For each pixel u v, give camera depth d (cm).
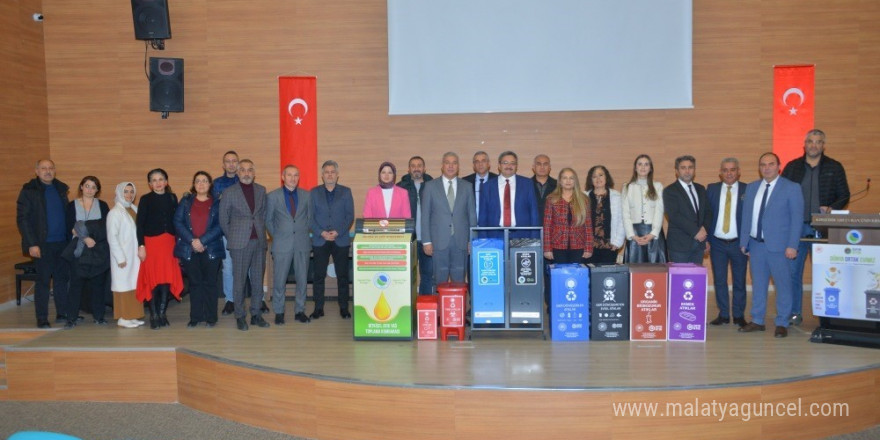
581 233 559
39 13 787
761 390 402
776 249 527
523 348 492
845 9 748
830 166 564
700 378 409
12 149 725
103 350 502
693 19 760
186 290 695
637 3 744
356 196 793
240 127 796
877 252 486
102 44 796
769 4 753
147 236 566
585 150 772
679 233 565
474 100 762
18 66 741
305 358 466
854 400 425
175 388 501
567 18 751
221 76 793
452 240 564
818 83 755
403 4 761
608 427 392
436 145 783
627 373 422
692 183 577
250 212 565
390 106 768
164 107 767
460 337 518
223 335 544
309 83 788
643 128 767
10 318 630
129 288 574
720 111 762
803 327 564
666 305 511
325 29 786
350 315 620
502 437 395
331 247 619
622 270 512
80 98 800
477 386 396
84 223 576
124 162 805
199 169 801
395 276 515
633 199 567
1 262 700
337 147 792
